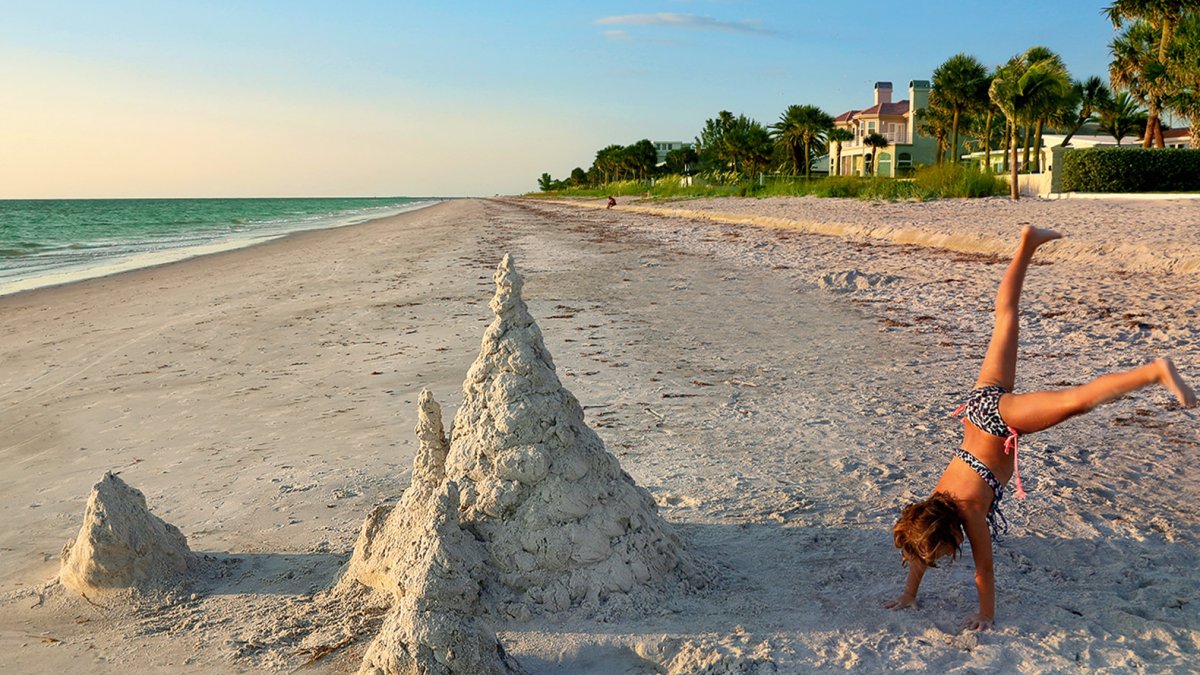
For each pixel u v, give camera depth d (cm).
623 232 3603
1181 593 460
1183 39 3641
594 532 466
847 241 2444
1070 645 412
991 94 3456
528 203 11156
